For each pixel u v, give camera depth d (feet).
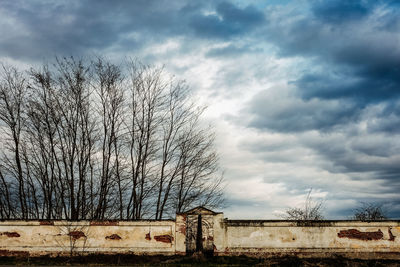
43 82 96.32
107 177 96.43
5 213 91.66
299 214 92.17
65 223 69.97
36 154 95.61
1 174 91.86
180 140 102.58
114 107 101.60
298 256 70.08
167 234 70.18
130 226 70.38
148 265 61.05
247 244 70.54
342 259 68.03
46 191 95.09
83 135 97.86
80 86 99.81
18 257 67.36
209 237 70.79
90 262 64.03
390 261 67.87
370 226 71.67
